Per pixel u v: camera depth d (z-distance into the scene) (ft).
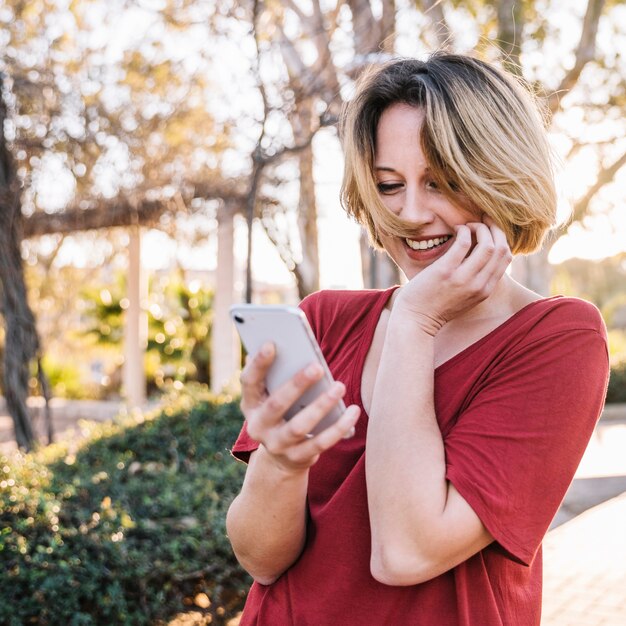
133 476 15.97
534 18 27.17
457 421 3.50
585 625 11.28
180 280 45.09
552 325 3.46
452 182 3.52
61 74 21.74
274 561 3.73
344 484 3.67
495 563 3.52
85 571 10.99
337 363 4.08
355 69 20.04
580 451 3.37
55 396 48.85
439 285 3.41
